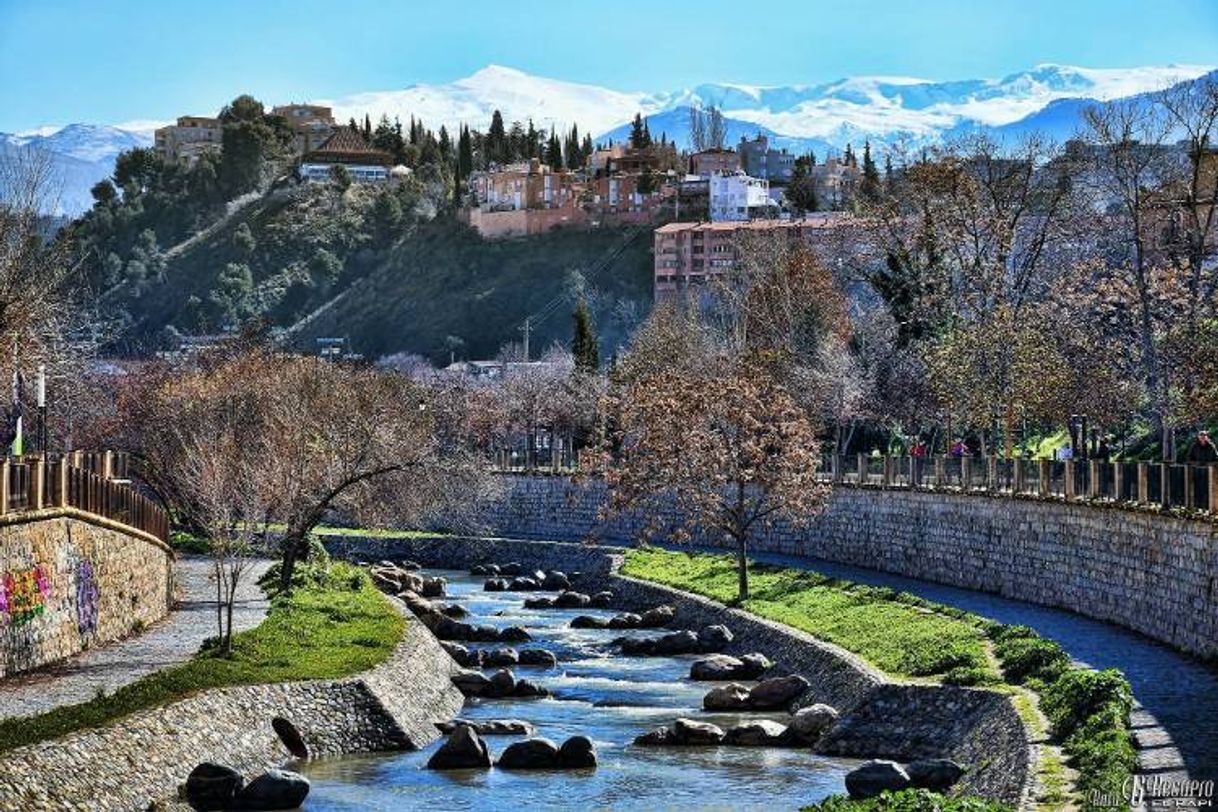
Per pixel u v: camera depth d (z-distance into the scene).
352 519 146.12
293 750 52.47
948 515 88.62
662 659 78.06
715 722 60.59
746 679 70.75
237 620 72.50
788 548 111.38
